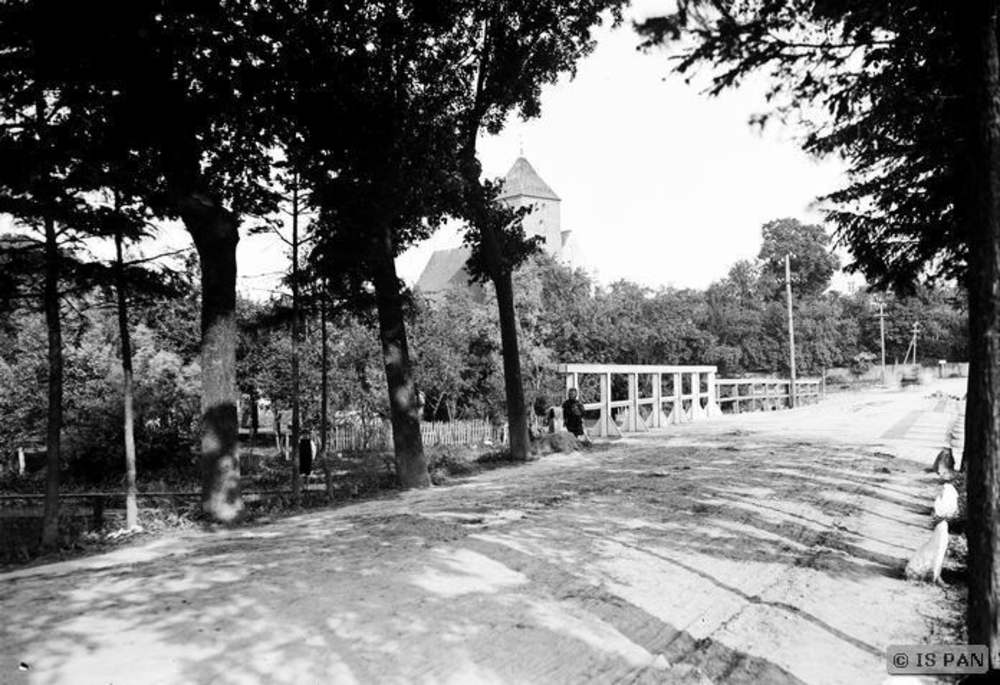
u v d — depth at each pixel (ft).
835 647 16.69
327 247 48.11
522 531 28.19
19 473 76.95
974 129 13.73
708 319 171.22
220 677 14.32
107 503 44.91
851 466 49.96
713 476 44.32
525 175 285.02
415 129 44.24
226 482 36.42
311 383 87.30
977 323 13.76
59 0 30.27
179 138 35.76
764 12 13.41
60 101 33.94
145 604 19.40
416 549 25.31
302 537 29.32
